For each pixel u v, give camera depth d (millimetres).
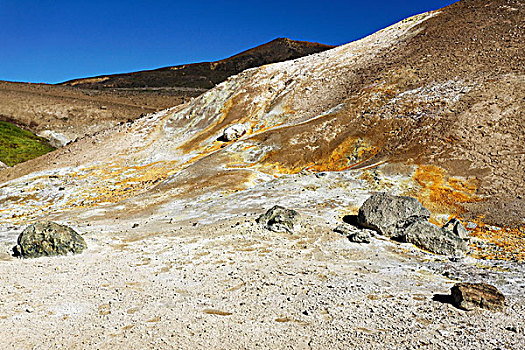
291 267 10992
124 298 7953
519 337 6480
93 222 20250
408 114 28547
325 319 7145
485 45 33469
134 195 29766
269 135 35562
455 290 8367
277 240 13781
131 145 46875
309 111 40219
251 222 15688
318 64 49344
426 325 6988
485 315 7555
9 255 11586
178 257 11703
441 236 13547
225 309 7520
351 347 5961
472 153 21375
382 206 15242
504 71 27672
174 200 24891
